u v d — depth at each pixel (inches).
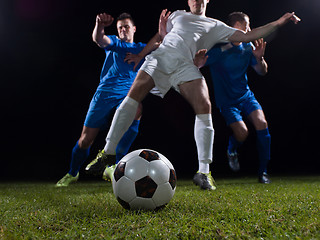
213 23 139.0
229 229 54.0
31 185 179.2
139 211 70.9
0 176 347.9
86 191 126.3
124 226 56.9
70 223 59.8
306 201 80.3
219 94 178.7
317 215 62.1
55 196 102.8
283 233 50.8
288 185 143.6
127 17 177.6
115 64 170.6
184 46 129.6
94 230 54.8
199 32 134.2
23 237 51.8
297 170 382.3
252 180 205.3
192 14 139.7
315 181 181.8
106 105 164.9
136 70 174.1
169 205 79.4
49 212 69.2
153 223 59.0
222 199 87.5
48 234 53.5
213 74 175.3
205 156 127.7
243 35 136.3
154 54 126.6
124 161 76.4
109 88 166.2
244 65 170.1
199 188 134.4
